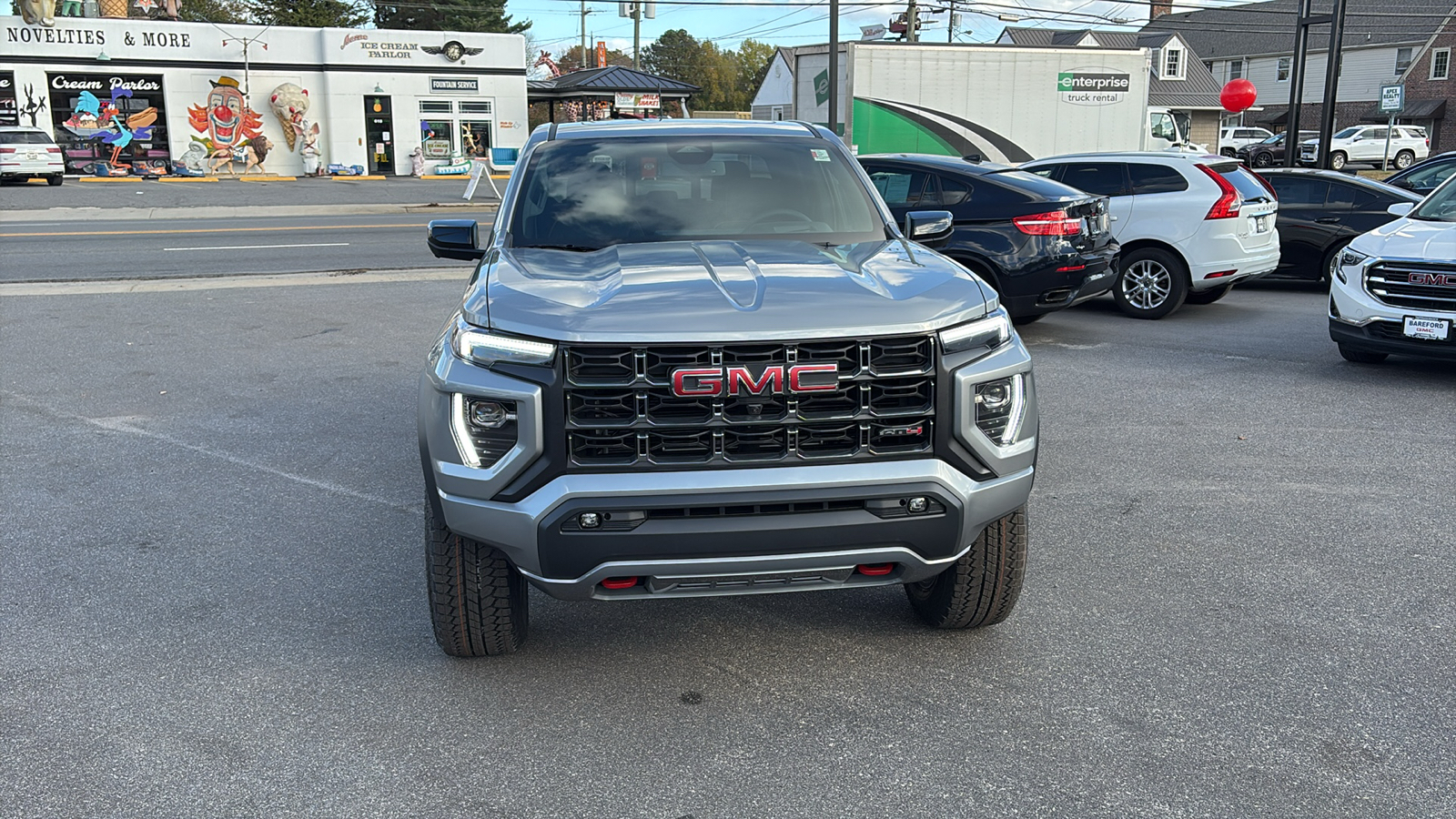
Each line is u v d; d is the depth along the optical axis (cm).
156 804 284
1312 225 1207
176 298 1152
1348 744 309
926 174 925
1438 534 475
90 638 381
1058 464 581
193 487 548
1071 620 393
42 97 3362
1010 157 2178
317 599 415
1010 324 340
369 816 279
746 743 314
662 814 280
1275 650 368
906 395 306
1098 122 2223
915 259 373
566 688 347
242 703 337
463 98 3828
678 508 295
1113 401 718
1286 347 908
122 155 3491
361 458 596
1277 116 6106
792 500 297
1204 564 443
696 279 334
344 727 323
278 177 3625
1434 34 5297
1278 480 554
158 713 330
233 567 445
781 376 296
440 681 352
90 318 1025
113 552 461
